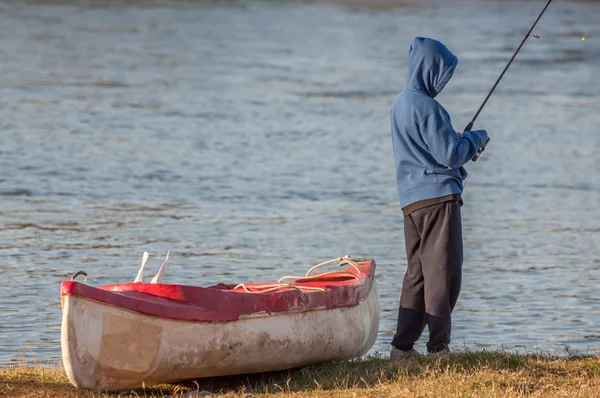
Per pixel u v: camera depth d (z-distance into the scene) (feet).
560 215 214.48
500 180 253.24
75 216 203.31
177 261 169.78
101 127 319.47
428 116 89.56
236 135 313.53
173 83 434.30
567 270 169.17
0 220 197.57
